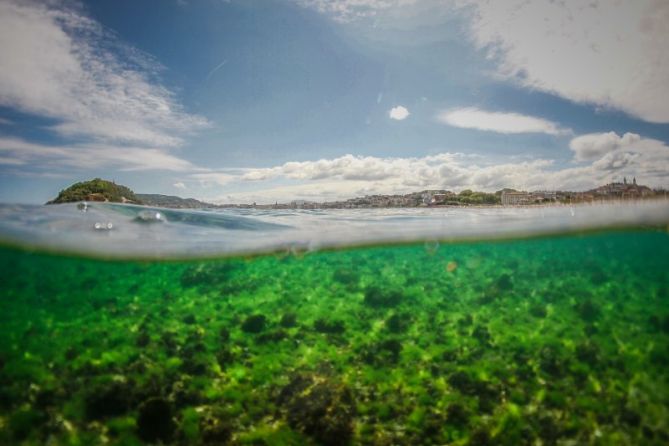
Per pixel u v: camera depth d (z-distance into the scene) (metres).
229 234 14.45
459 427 6.75
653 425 6.97
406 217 15.17
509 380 8.18
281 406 7.14
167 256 16.77
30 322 11.48
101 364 8.56
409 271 18.42
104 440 6.27
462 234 18.16
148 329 10.71
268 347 9.48
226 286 14.42
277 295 13.57
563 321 11.55
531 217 15.09
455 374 8.06
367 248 20.61
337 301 12.91
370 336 10.06
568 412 7.24
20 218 11.55
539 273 18.33
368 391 7.66
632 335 10.61
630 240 21.52
